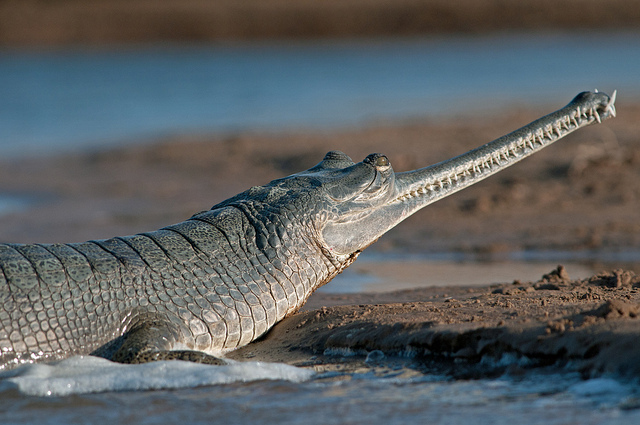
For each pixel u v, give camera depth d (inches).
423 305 1017.5
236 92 5561.0
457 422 667.4
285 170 2731.3
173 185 2605.8
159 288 929.5
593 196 2084.2
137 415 721.0
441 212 2054.6
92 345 896.3
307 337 961.5
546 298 983.6
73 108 4840.1
